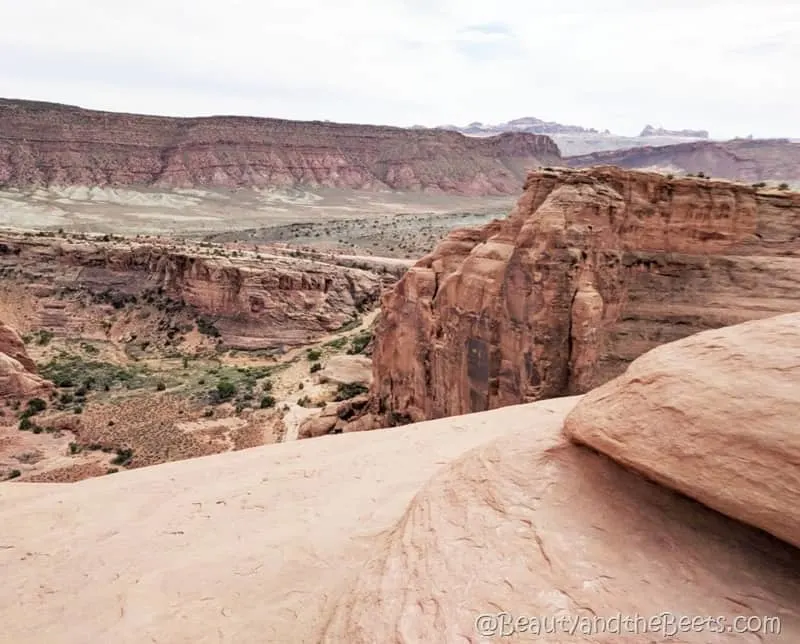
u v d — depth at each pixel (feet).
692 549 16.51
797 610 14.25
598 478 20.20
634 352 77.41
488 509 20.44
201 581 23.91
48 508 33.40
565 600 15.60
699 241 82.43
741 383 16.57
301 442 46.88
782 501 14.52
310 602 21.63
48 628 21.38
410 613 16.61
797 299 75.46
